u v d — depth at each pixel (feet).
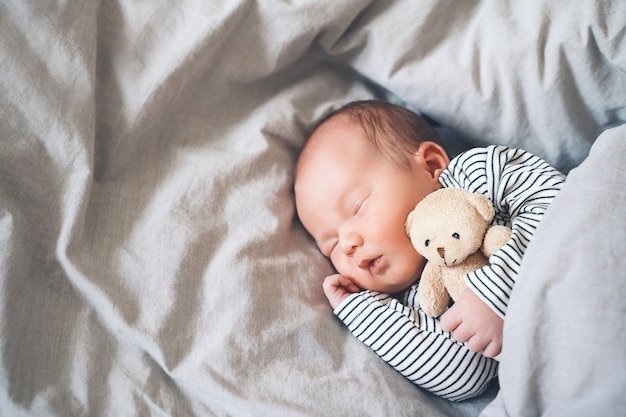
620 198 2.45
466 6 3.57
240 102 3.72
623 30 3.15
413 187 3.36
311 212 3.52
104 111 3.29
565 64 3.32
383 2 3.59
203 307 3.10
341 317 3.28
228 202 3.38
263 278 3.19
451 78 3.51
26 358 2.85
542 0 3.35
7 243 2.88
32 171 3.00
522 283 2.48
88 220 3.15
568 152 3.54
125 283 3.06
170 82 3.33
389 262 3.26
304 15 3.47
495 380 3.31
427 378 3.04
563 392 2.25
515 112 3.47
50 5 3.12
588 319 2.24
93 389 2.87
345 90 4.02
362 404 2.88
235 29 3.49
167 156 3.46
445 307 3.08
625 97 3.29
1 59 3.03
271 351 3.00
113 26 3.35
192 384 2.85
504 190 3.09
